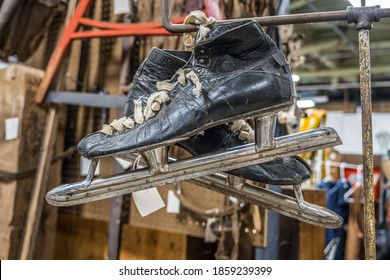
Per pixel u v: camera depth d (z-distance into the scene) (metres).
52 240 1.46
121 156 0.59
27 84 1.30
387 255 1.87
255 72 0.49
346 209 1.77
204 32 0.50
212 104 0.49
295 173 0.55
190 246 1.41
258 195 0.60
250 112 0.49
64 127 1.49
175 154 1.16
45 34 1.56
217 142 0.58
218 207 1.21
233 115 0.49
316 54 3.21
